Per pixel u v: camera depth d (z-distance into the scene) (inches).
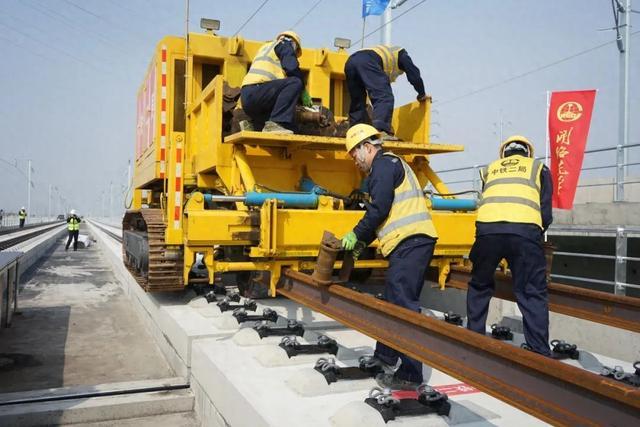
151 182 319.9
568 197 325.4
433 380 149.0
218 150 223.1
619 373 140.8
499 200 159.5
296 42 229.3
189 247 195.8
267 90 219.6
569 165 325.1
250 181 211.0
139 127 369.7
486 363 98.0
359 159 150.1
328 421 116.4
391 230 143.5
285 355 155.9
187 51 261.4
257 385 137.7
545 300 157.3
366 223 141.3
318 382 133.2
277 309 239.8
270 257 191.3
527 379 89.5
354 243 143.3
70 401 169.8
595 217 366.0
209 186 253.4
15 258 282.8
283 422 115.0
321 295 158.6
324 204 200.1
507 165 165.0
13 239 928.9
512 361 92.4
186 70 262.8
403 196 143.9
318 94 286.8
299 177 238.7
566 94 326.6
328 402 127.5
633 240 343.3
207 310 221.6
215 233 195.3
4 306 299.3
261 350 158.2
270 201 181.6
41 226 2196.1
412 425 115.1
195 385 176.6
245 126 226.7
